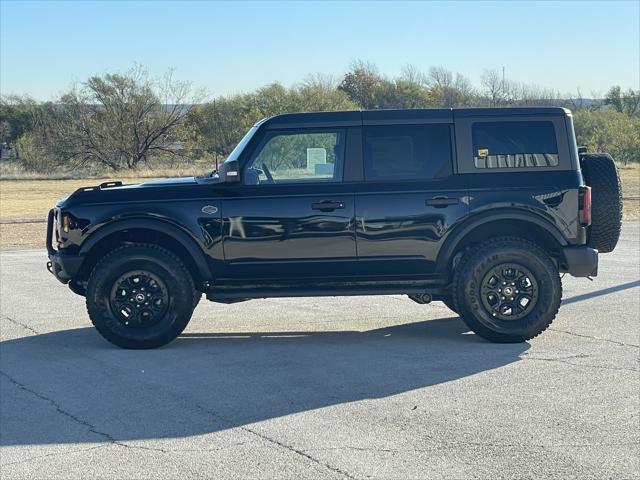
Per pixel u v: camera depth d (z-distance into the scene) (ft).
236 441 17.84
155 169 180.04
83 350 26.89
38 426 19.16
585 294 36.04
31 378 23.38
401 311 33.40
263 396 21.21
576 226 26.76
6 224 76.69
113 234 27.61
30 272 46.39
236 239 26.78
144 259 26.53
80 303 36.22
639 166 183.21
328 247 26.81
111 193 27.09
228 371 23.84
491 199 26.63
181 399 21.08
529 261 26.25
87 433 18.61
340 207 26.68
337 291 27.14
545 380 22.22
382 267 26.96
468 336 28.14
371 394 21.21
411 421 18.95
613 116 200.95
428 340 27.58
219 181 27.14
